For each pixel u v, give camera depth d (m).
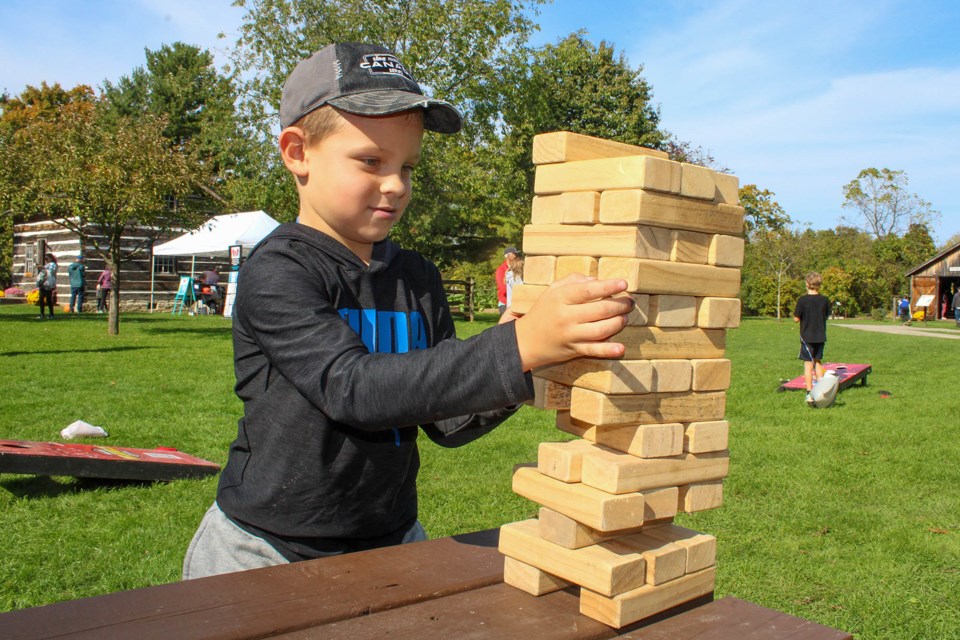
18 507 4.72
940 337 25.78
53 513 4.62
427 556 1.44
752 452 6.69
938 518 4.98
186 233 26.78
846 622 3.50
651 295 1.17
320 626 1.11
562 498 1.18
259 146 21.00
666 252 1.16
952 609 3.65
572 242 1.21
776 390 10.91
